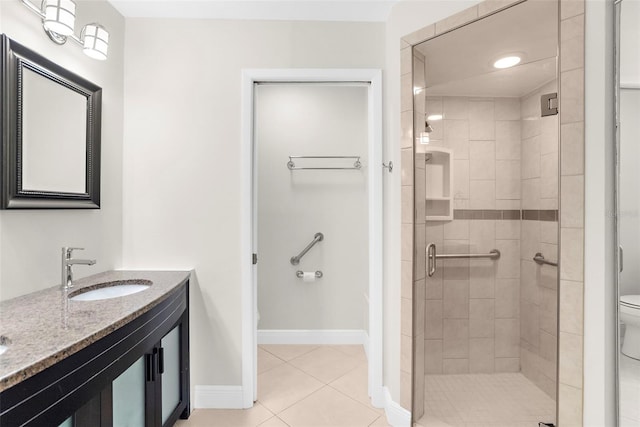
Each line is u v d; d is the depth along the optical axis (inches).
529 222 70.7
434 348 73.6
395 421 64.9
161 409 53.4
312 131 105.3
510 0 50.6
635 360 44.9
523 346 74.3
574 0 46.1
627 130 43.8
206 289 71.3
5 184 42.8
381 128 71.1
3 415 24.6
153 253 70.9
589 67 45.4
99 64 62.6
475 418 65.4
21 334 33.0
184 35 71.1
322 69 71.4
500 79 66.2
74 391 31.6
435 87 68.6
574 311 47.1
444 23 58.4
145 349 45.6
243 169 71.1
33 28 47.9
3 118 42.4
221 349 71.2
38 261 49.4
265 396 75.1
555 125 60.2
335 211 105.3
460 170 72.6
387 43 70.1
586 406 46.6
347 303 105.4
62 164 53.0
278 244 105.4
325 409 70.2
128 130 70.6
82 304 44.0
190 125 71.1
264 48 71.5
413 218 63.3
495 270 75.4
